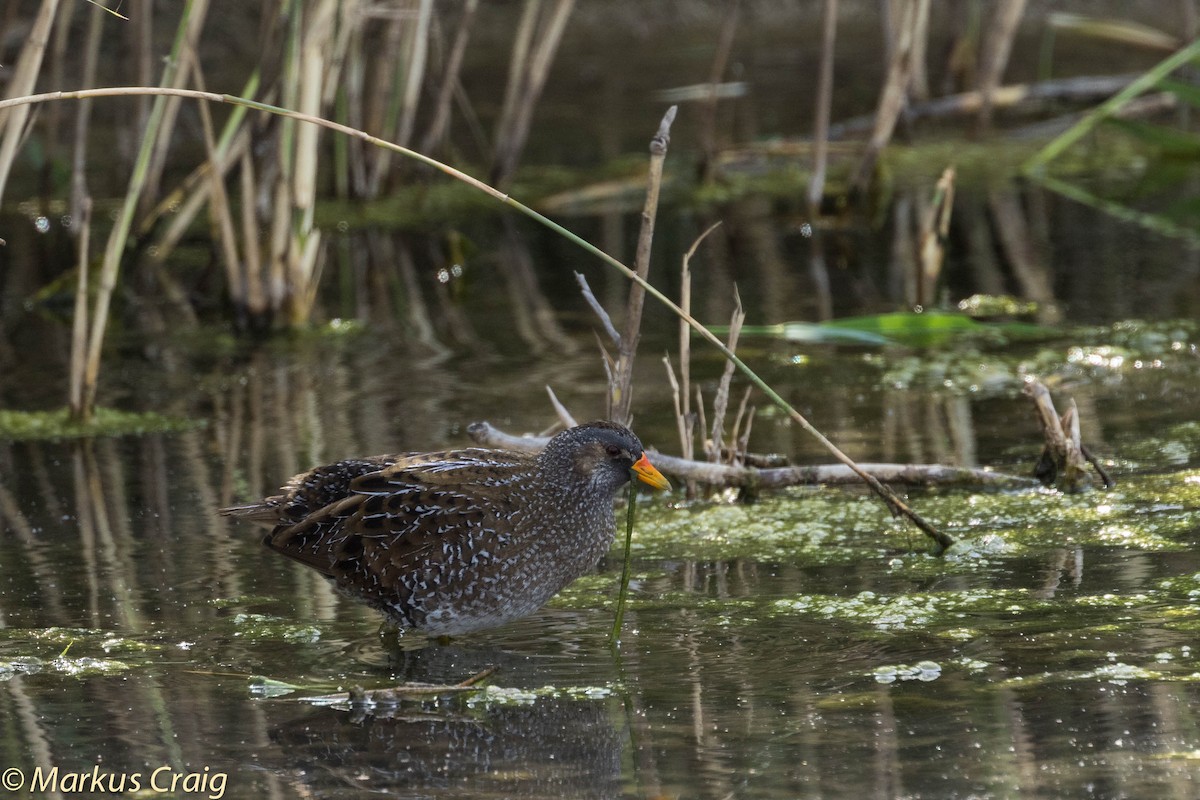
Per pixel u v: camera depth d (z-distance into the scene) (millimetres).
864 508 9844
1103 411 11492
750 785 6020
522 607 8008
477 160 22094
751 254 17547
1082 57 26797
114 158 22172
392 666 7559
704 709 6797
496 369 13531
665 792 5988
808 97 24938
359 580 7922
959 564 8695
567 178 21062
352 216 19938
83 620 8195
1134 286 15242
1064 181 20531
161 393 13227
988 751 6219
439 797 6020
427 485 7977
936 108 22391
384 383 13234
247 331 15273
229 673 7445
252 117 15117
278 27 15562
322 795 6059
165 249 17594
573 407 12117
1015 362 13039
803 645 7559
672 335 14516
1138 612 7727
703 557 9117
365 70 21219
